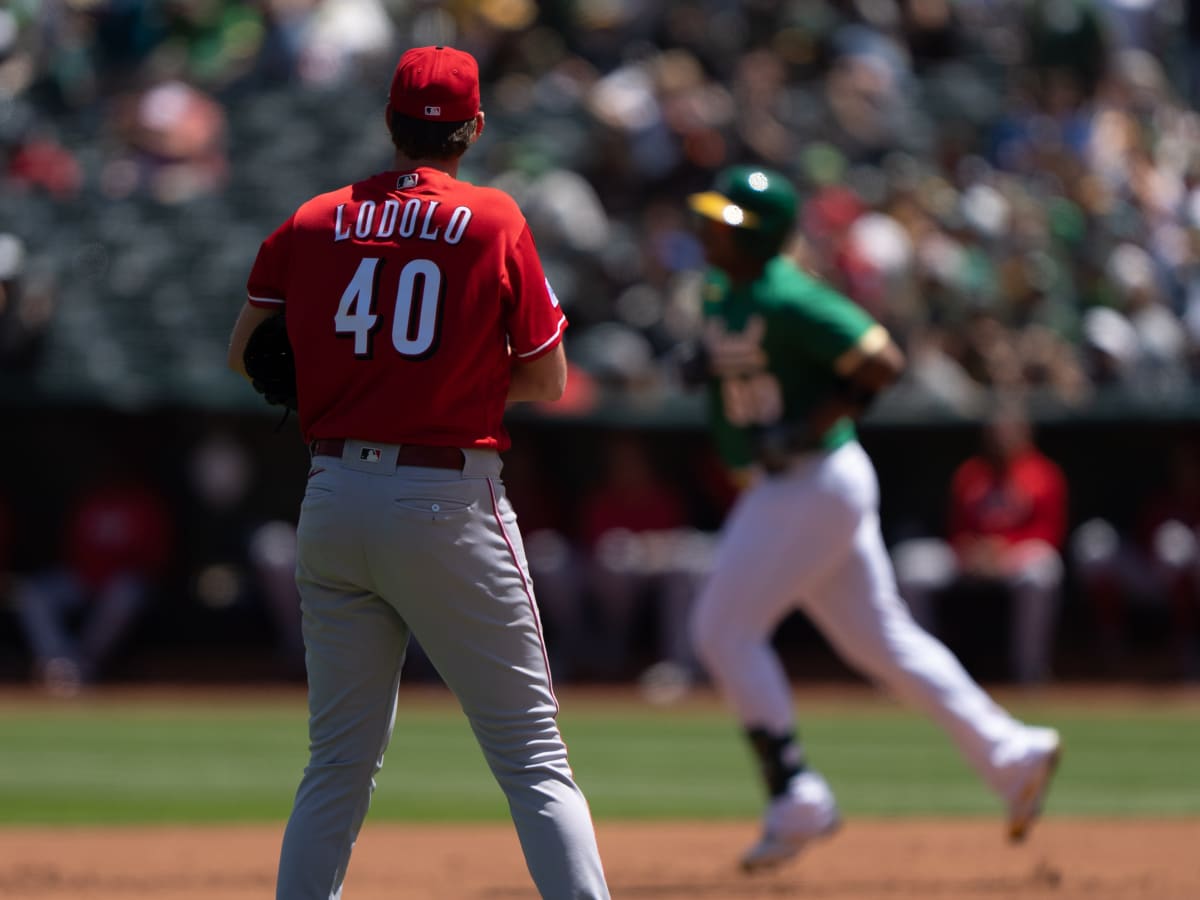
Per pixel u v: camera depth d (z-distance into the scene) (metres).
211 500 47.94
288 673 46.19
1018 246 51.16
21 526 48.56
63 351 47.28
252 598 47.41
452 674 11.93
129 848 21.02
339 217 12.06
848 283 47.50
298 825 12.03
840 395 18.67
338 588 12.00
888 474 48.62
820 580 19.09
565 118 53.78
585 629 46.91
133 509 45.38
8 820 24.20
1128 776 29.36
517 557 11.89
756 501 19.06
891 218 50.59
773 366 19.08
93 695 43.53
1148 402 46.06
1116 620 46.22
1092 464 48.28
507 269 11.77
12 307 46.62
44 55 58.06
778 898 17.28
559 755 12.05
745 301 19.11
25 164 53.69
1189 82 65.19
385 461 11.59
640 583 45.44
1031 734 19.19
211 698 42.94
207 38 58.69
